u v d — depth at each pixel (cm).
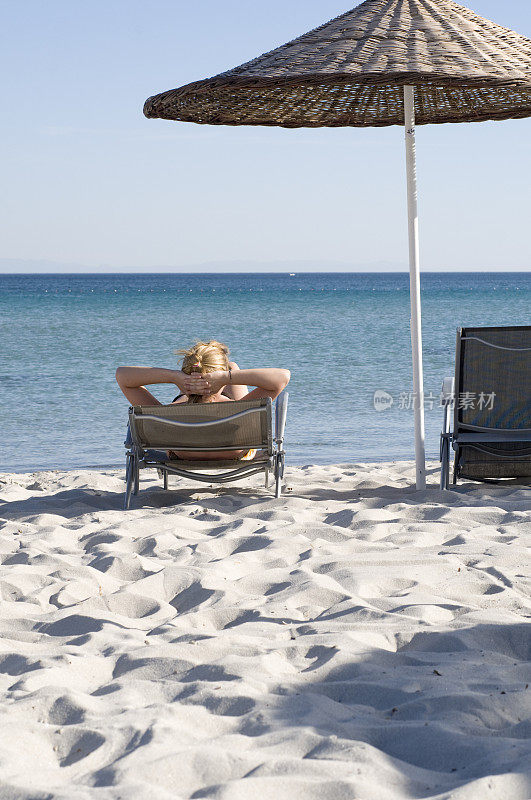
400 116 672
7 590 345
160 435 509
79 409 1213
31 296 7106
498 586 328
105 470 759
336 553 384
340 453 873
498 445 546
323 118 663
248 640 275
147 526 449
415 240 532
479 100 637
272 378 517
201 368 514
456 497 510
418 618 291
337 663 252
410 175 527
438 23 490
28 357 1989
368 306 5062
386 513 462
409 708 222
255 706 226
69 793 179
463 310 4553
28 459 873
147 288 11062
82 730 212
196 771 190
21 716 223
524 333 522
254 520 449
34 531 451
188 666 256
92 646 280
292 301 6006
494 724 214
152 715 220
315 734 205
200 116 613
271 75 456
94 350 2197
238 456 535
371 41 475
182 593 338
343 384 1471
